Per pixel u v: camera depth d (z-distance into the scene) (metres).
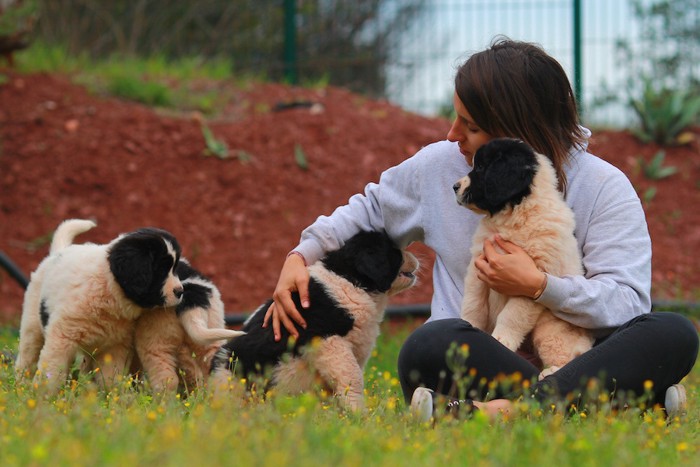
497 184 6.77
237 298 13.46
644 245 7.07
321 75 21.92
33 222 14.41
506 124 7.05
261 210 14.94
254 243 14.41
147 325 8.05
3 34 16.61
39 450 4.49
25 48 17.22
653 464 5.09
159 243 7.80
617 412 6.45
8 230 14.27
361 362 7.62
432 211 7.51
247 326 7.65
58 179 14.94
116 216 14.51
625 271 6.91
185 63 19.89
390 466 4.69
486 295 7.18
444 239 7.45
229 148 15.85
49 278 8.02
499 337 6.80
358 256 7.47
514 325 6.83
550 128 7.12
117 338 7.98
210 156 15.61
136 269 7.66
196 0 24.30
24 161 15.17
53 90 16.59
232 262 14.05
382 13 23.27
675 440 5.80
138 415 5.82
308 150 16.02
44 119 15.82
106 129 15.80
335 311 7.26
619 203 7.11
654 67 20.09
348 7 23.80
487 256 6.77
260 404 6.23
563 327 6.86
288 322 7.23
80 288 7.73
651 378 6.48
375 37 23.34
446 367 6.54
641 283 6.94
